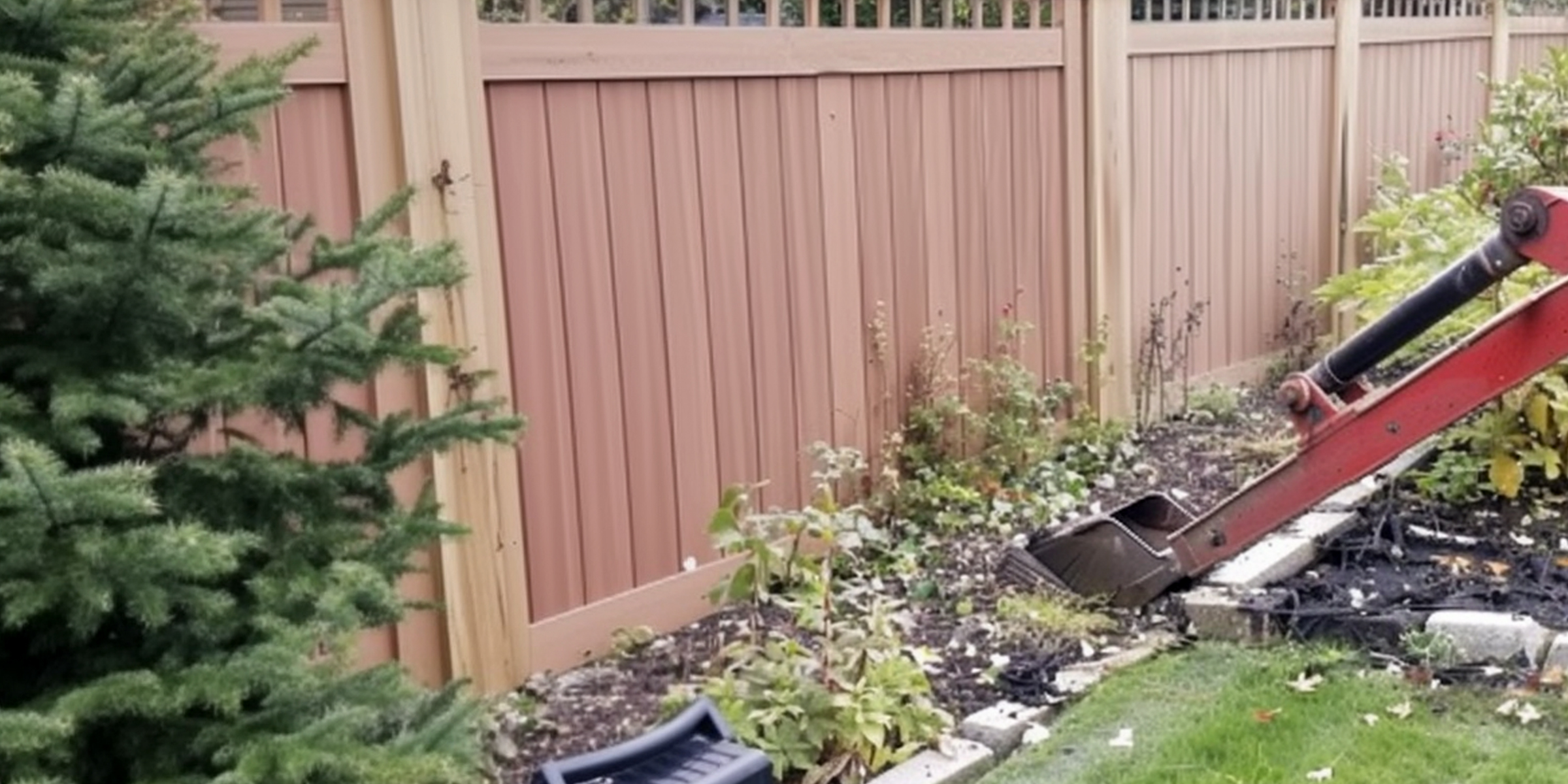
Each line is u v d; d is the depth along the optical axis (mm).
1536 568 4223
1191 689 3594
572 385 3834
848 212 4738
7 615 1928
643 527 4082
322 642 2254
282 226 2561
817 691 3252
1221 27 6465
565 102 3750
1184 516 4270
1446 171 8297
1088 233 5832
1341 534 4555
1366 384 4398
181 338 2250
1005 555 4445
